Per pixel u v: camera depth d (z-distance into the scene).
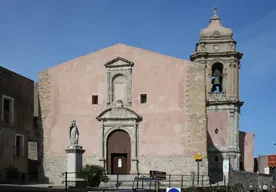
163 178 40.06
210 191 39.28
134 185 40.88
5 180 41.06
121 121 47.38
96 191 29.94
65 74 49.25
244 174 48.41
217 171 58.62
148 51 47.94
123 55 48.34
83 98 48.53
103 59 48.66
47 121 48.88
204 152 45.50
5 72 43.19
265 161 73.69
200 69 46.66
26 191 27.73
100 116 47.69
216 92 60.81
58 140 48.31
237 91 61.53
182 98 46.66
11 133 43.47
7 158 42.34
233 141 59.50
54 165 47.97
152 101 47.25
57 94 49.09
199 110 46.16
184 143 46.03
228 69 61.34
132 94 47.62
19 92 45.72
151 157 46.44
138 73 47.81
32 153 51.00
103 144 47.38
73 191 29.30
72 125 37.03
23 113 46.31
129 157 47.19
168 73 47.28
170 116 46.66
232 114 59.94
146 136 46.84
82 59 49.12
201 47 63.06
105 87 48.22
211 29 64.00
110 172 47.25
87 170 35.94
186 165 45.62
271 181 55.09
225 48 62.72
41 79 49.62
